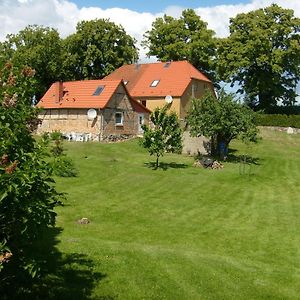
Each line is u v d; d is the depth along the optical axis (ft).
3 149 23.40
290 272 44.47
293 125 180.96
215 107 119.24
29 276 32.96
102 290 34.17
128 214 66.03
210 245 53.83
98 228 57.36
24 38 204.95
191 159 120.57
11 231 24.56
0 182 21.56
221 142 126.00
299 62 194.49
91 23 213.05
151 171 101.45
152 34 220.84
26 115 25.53
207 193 84.12
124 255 42.60
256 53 189.57
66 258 40.09
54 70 203.72
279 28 188.24
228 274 40.81
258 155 136.87
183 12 220.64
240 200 79.97
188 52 210.59
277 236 58.95
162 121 104.78
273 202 79.46
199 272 40.06
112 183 86.99
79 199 72.18
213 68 217.56
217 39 208.95
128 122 152.46
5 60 28.09
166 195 80.38
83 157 111.45
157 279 37.47
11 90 25.64
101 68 219.00
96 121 142.51
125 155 120.78
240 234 59.21
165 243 53.21
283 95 204.33
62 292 32.65
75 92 150.20
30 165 23.58
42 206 24.45
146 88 174.91
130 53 221.66
